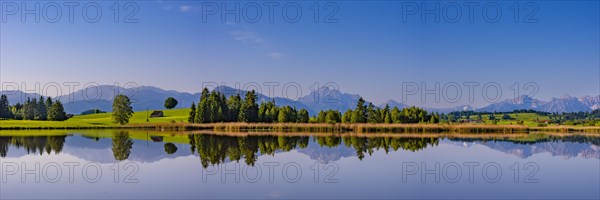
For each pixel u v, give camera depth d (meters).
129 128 120.56
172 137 75.94
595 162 40.50
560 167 36.69
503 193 25.02
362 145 58.31
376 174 31.59
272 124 118.94
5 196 23.59
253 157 41.84
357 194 24.39
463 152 49.12
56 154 44.12
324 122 132.50
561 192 25.34
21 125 111.50
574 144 64.88
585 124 150.12
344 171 33.03
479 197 23.88
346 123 121.00
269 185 26.84
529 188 26.62
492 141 70.81
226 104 142.75
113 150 48.50
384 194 24.42
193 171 32.47
